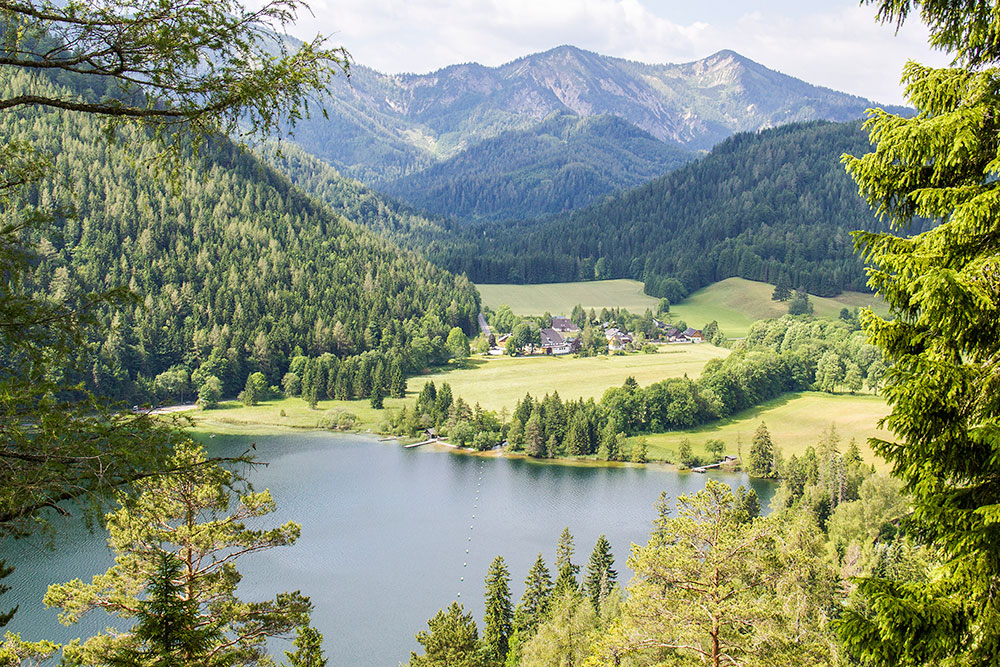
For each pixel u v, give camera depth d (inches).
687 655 1186.0
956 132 539.5
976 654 510.9
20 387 479.8
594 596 2689.5
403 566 3218.5
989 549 509.0
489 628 2593.5
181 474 526.9
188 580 1002.7
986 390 523.8
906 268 559.2
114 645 922.1
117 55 497.7
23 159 541.3
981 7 540.1
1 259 514.9
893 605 515.8
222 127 527.5
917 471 554.3
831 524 3051.2
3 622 472.4
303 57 524.4
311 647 1050.7
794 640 1133.7
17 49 489.1
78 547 2915.8
